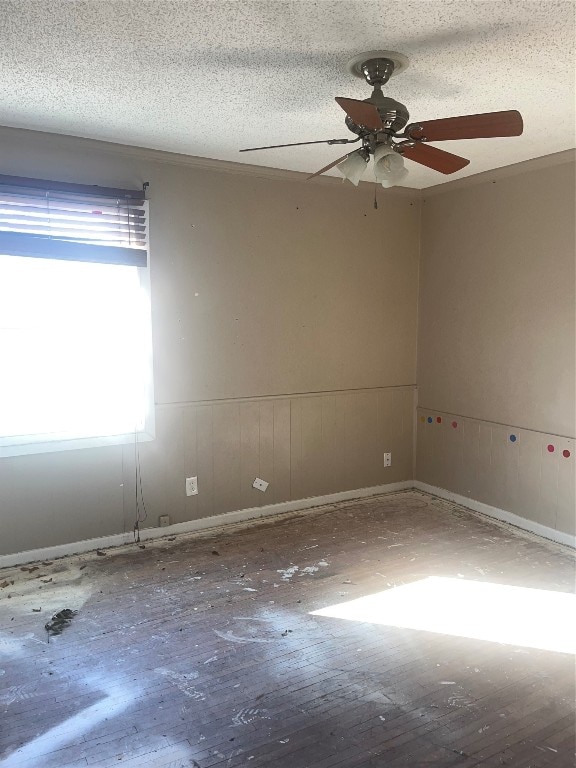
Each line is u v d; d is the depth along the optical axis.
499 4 1.90
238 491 4.07
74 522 3.50
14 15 1.96
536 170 3.72
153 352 3.65
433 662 2.44
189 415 3.83
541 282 3.74
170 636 2.64
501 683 2.31
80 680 2.32
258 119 3.02
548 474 3.77
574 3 1.89
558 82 2.53
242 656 2.49
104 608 2.88
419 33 2.10
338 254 4.32
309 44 2.18
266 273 4.03
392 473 4.77
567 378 3.62
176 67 2.39
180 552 3.56
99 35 2.11
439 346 4.55
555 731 2.05
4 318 3.26
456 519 4.13
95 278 3.47
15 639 2.60
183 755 1.94
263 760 1.92
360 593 3.04
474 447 4.29
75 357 3.46
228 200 3.83
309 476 4.36
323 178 4.16
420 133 2.21
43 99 2.74
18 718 2.11
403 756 1.94
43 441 3.38
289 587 3.11
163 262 3.65
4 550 3.32
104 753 1.95
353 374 4.48
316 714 2.14
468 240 4.24
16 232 3.15
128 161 3.48
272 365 4.12
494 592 3.04
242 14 1.96
